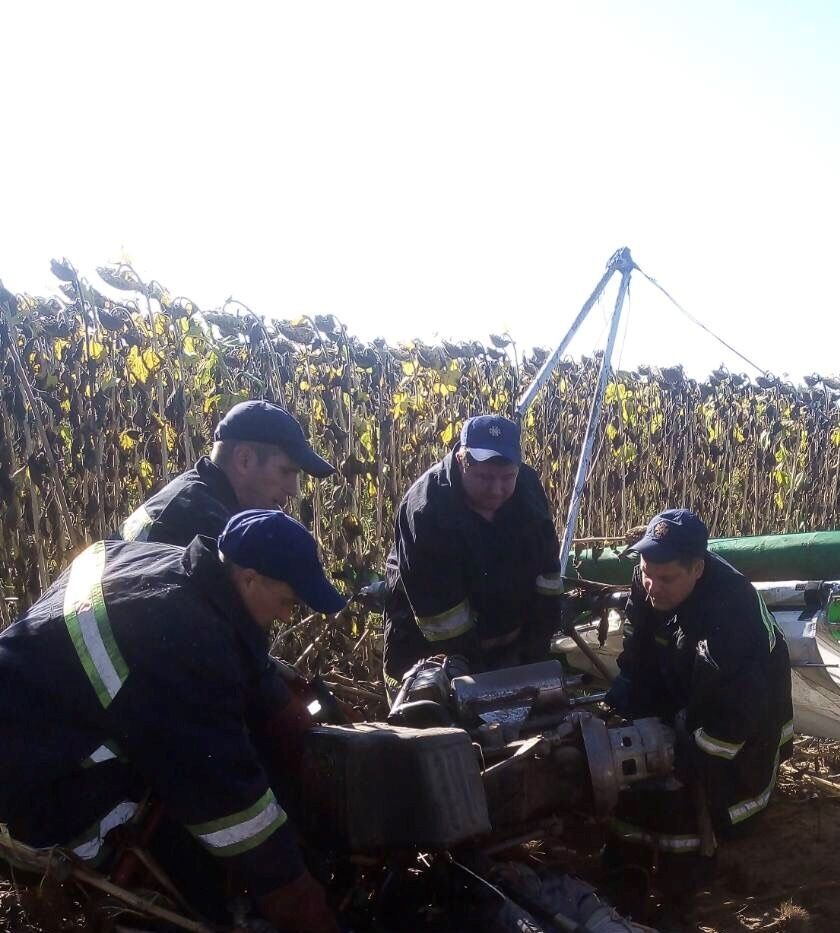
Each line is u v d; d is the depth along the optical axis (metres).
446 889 3.05
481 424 4.02
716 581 3.67
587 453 5.75
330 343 6.66
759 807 3.75
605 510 8.76
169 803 2.63
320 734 2.96
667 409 9.67
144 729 2.61
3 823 2.83
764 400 10.82
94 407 5.43
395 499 6.55
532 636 4.36
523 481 4.32
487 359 8.13
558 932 2.88
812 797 4.77
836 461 11.33
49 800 2.70
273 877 2.64
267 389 6.04
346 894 3.09
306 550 2.73
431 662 3.69
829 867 4.07
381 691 5.01
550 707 3.50
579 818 3.68
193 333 5.59
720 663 3.50
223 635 2.71
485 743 3.24
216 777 2.60
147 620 2.65
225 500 3.64
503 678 3.57
